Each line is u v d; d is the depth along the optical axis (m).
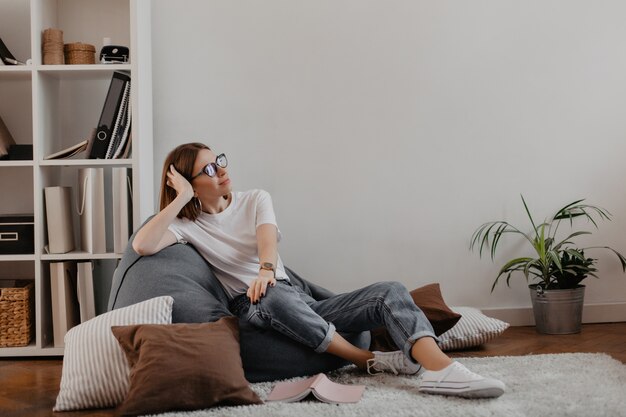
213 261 3.02
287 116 3.88
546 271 3.71
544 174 4.00
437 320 3.11
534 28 3.96
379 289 2.67
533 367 2.78
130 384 2.37
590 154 4.02
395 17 3.91
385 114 3.92
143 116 3.56
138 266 2.93
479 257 3.98
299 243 3.90
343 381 2.63
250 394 2.39
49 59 3.48
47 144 3.55
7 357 3.46
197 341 2.43
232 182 3.87
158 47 3.81
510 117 3.97
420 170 3.94
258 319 2.70
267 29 3.86
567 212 3.98
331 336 2.67
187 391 2.32
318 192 3.90
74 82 3.75
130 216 3.52
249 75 3.86
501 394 2.32
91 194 3.49
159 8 3.80
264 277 2.75
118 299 2.93
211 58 3.84
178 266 2.89
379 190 3.93
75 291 3.57
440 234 3.96
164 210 2.93
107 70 3.48
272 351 2.70
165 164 3.05
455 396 2.36
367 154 3.92
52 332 3.58
